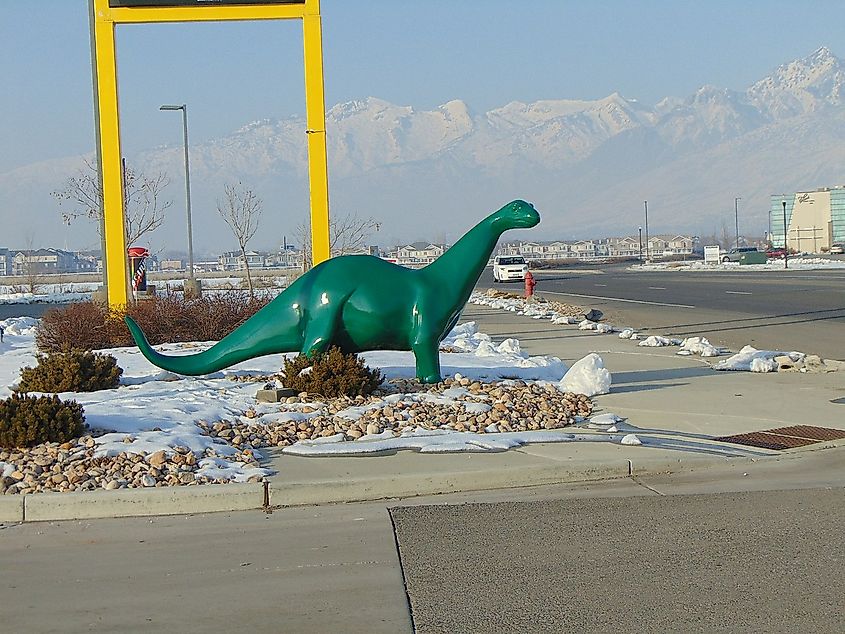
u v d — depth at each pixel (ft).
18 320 103.96
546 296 146.00
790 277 180.65
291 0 76.02
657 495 28.32
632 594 19.89
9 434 32.09
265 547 24.09
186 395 42.55
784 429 37.19
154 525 26.58
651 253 583.17
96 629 18.84
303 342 43.98
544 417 38.60
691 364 57.67
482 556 22.76
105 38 75.92
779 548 22.76
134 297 97.40
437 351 44.93
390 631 18.38
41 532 26.08
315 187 76.74
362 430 35.96
